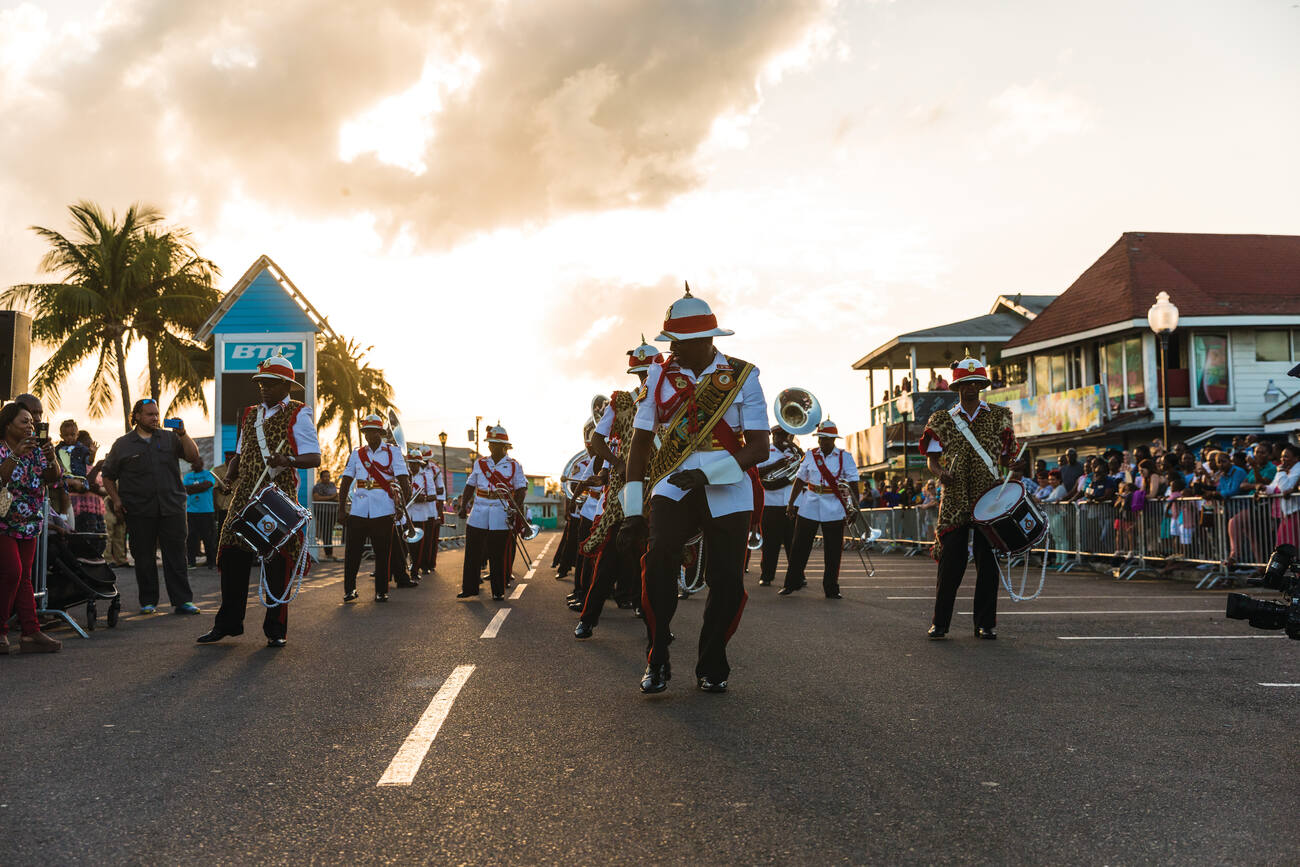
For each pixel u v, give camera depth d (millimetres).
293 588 7914
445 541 32312
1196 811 3756
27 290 33906
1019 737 4859
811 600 11984
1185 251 31406
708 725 5109
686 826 3607
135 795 4008
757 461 5863
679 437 5863
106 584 9398
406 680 6402
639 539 5855
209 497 17594
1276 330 28500
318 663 7113
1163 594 12336
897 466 37250
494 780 4180
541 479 88562
